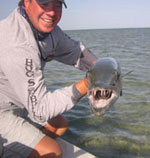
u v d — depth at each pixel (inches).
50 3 72.2
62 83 320.5
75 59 102.2
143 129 168.1
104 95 57.7
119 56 636.1
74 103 74.5
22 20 74.8
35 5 72.5
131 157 133.6
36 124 98.3
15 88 74.5
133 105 216.4
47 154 81.7
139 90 269.1
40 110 73.9
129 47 938.7
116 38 1852.9
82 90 73.0
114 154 136.7
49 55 86.7
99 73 60.3
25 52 71.4
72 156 95.0
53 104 73.3
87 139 153.9
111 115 192.2
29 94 73.3
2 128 83.4
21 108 89.0
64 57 100.8
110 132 163.6
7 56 71.0
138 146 145.5
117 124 176.1
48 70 434.3
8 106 85.0
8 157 84.2
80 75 377.7
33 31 76.5
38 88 73.4
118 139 153.8
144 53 700.0
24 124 85.0
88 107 210.1
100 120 183.2
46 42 81.7
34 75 72.9
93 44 1144.8
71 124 176.4
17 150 83.1
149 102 224.7
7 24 74.9
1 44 72.4
